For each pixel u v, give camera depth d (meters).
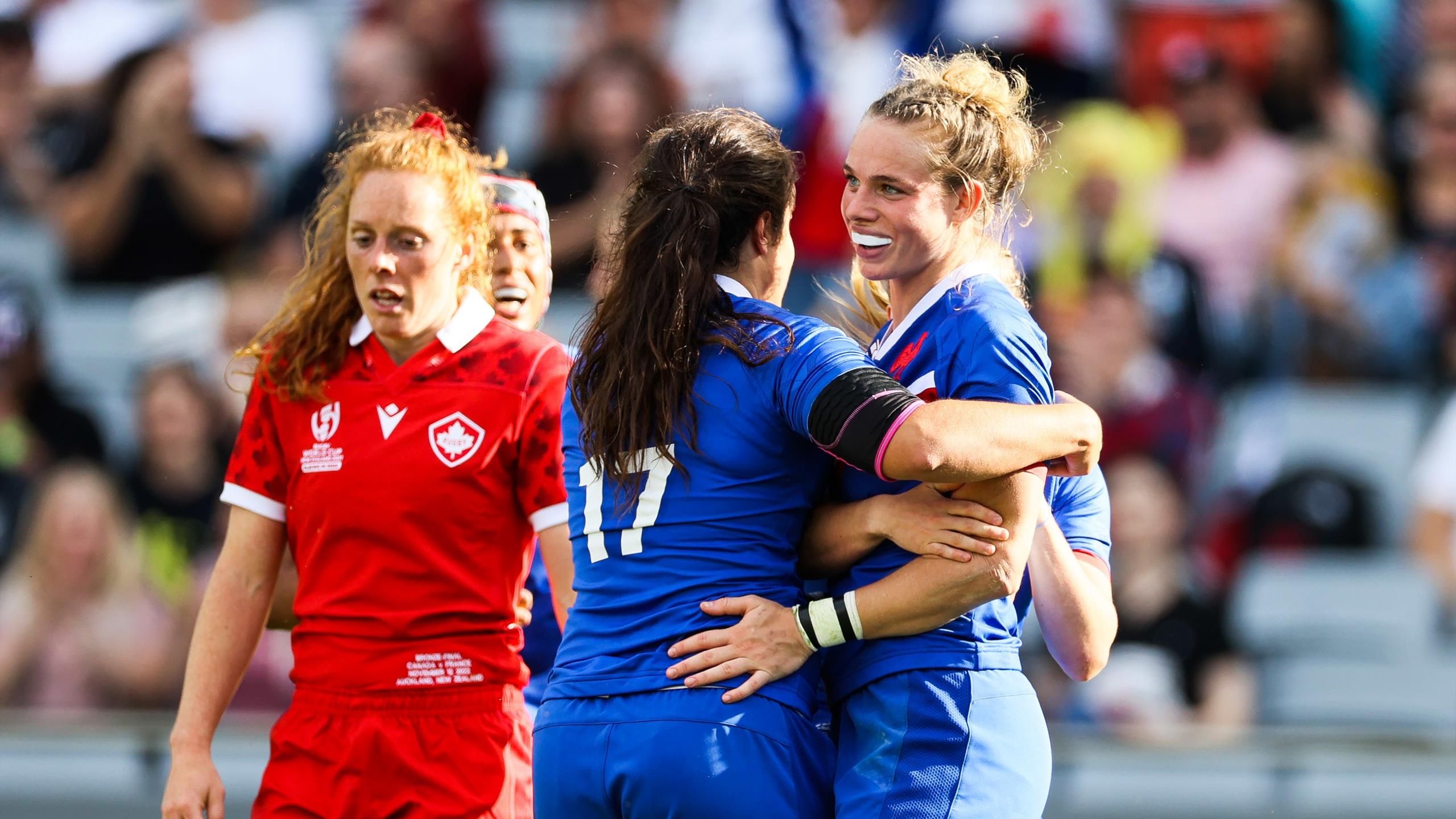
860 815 8.73
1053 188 25.48
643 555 8.88
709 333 8.93
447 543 9.80
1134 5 26.50
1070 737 21.39
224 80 27.16
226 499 10.25
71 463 25.33
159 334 25.98
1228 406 24.94
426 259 9.81
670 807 8.48
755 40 26.59
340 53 27.22
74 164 27.23
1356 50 26.44
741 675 8.62
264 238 26.84
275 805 9.83
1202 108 26.06
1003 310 8.97
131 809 21.14
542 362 10.14
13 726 21.80
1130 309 24.73
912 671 8.88
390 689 9.69
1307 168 26.05
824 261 25.44
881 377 8.54
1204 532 24.12
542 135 26.59
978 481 8.44
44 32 27.52
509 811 9.81
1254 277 25.59
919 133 9.05
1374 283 25.69
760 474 8.88
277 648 22.84
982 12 26.44
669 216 9.08
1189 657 23.14
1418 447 24.97
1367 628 24.00
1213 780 20.77
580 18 27.34
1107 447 24.14
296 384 10.04
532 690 11.35
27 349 26.02
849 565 9.20
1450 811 20.59
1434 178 26.08
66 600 24.17
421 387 9.95
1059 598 9.41
